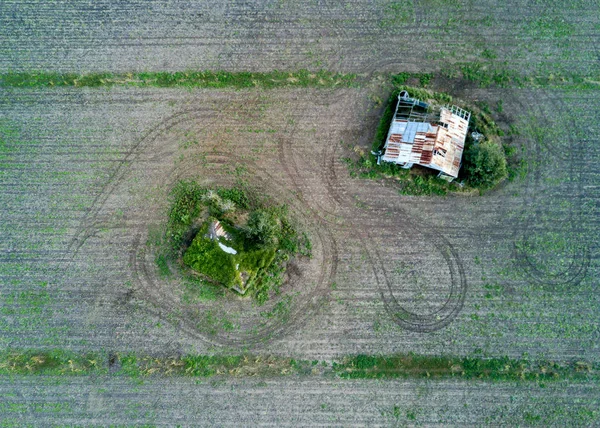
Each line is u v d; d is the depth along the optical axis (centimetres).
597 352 1880
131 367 1919
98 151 2064
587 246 1938
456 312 1914
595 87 2028
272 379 1895
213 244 1908
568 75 2039
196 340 1928
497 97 2031
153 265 1978
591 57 2052
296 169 2019
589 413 1833
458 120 1938
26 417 1902
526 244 1944
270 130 2045
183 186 2025
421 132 1908
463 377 1869
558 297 1914
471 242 1952
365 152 2006
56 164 2066
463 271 1936
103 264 1992
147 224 2009
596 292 1912
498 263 1938
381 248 1956
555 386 1856
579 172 1980
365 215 1980
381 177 1995
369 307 1925
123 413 1894
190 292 1952
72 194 2044
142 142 2059
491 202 1969
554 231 1950
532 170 1983
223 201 1988
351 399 1872
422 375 1877
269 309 1931
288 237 1970
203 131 2056
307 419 1864
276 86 2067
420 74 2052
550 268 1930
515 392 1858
